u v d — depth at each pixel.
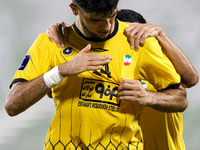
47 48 8.23
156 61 8.12
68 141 8.11
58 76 7.69
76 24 8.30
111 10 7.26
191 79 9.36
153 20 62.22
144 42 8.21
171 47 9.04
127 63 8.16
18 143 23.73
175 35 57.97
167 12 63.62
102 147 8.09
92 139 8.04
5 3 65.25
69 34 8.34
